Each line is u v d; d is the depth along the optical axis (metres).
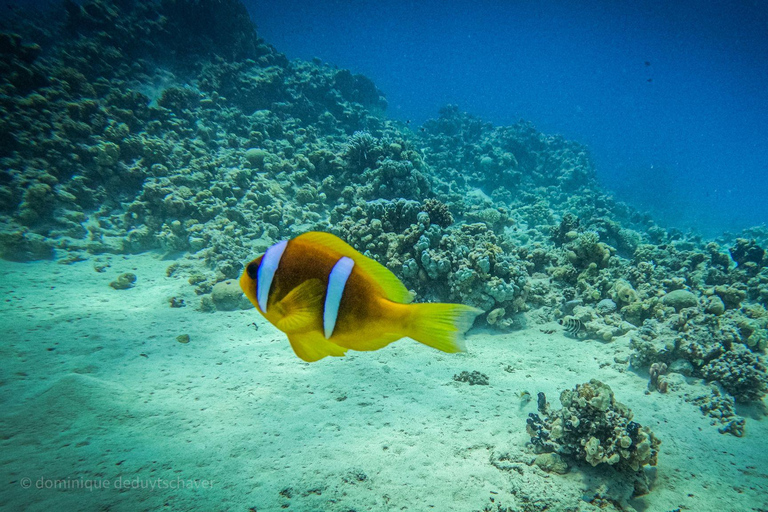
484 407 0.70
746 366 0.76
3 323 0.87
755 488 0.54
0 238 1.28
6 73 1.58
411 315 0.16
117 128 1.68
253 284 0.18
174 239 1.50
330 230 1.48
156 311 1.11
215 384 0.74
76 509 0.39
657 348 0.83
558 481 0.52
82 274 1.29
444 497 0.48
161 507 0.41
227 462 0.51
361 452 0.55
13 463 0.45
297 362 0.86
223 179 1.77
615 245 1.85
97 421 0.55
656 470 0.57
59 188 1.50
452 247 1.14
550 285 1.28
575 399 0.56
